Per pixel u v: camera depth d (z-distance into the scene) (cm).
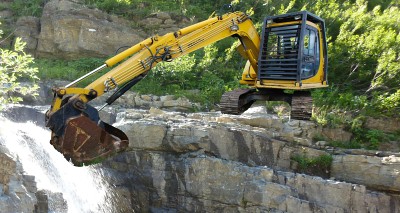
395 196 1098
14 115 1330
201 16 2277
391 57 1628
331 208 1059
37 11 2164
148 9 2214
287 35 770
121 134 574
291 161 1205
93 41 1931
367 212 1068
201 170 1080
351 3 2541
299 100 754
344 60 1809
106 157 542
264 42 791
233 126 1187
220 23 761
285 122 1362
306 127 1345
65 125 526
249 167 1083
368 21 2089
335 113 1462
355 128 1409
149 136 1111
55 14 1962
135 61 638
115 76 616
